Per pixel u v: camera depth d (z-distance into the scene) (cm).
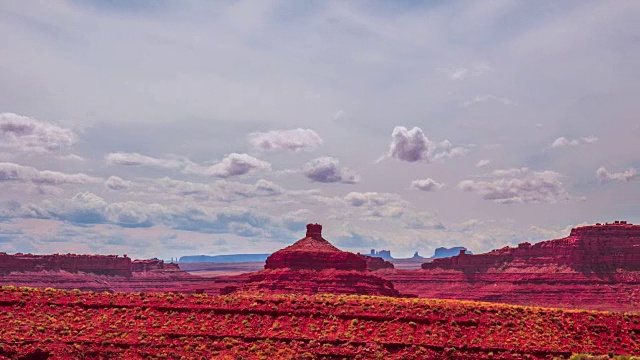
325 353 11212
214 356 11088
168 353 11031
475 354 11369
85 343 11031
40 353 10556
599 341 12069
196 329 11738
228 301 12500
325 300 12738
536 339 11875
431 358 11175
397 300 13400
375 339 11544
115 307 12156
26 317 11631
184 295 12738
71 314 11856
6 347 10512
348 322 11994
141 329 11600
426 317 12112
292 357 11044
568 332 12225
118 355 10881
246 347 11350
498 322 12206
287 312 12194
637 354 11788
